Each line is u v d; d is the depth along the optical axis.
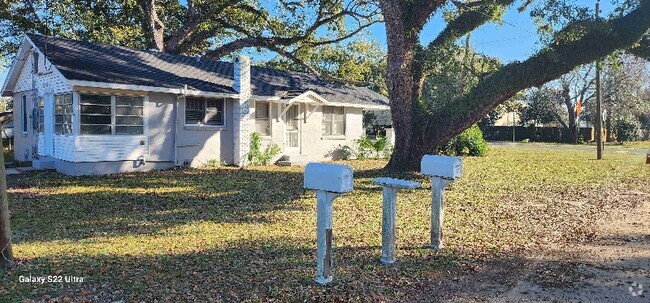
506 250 6.05
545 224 7.67
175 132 15.08
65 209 8.59
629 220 7.99
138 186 11.39
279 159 17.95
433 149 14.96
